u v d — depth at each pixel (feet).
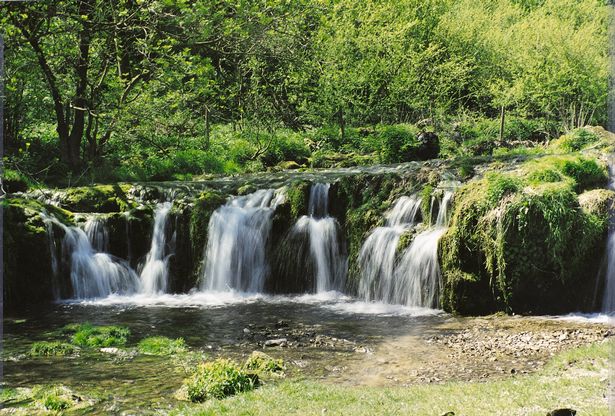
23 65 55.83
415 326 38.68
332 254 51.31
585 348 29.32
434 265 44.45
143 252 53.88
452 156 91.09
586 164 46.55
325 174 68.28
